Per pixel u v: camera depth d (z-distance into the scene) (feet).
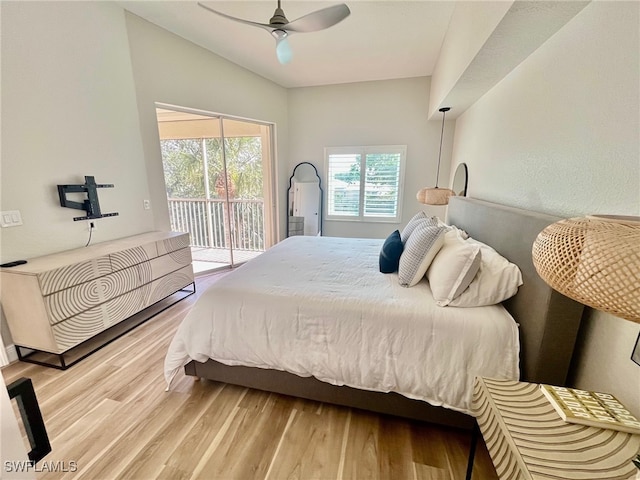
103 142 8.58
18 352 6.89
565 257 2.13
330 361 4.95
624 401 3.18
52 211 7.43
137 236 9.61
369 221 15.81
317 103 15.33
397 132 14.53
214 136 13.58
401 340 4.67
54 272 6.30
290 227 16.43
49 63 7.14
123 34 8.82
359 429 5.05
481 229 6.54
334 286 5.83
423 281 6.13
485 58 5.72
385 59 11.64
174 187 13.57
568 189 4.30
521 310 4.52
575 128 4.15
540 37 4.81
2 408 1.66
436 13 8.28
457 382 4.39
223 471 4.30
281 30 6.59
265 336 5.28
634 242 1.80
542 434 2.73
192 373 6.02
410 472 4.30
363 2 7.85
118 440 4.79
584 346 3.86
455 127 13.35
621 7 3.29
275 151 15.34
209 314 5.56
